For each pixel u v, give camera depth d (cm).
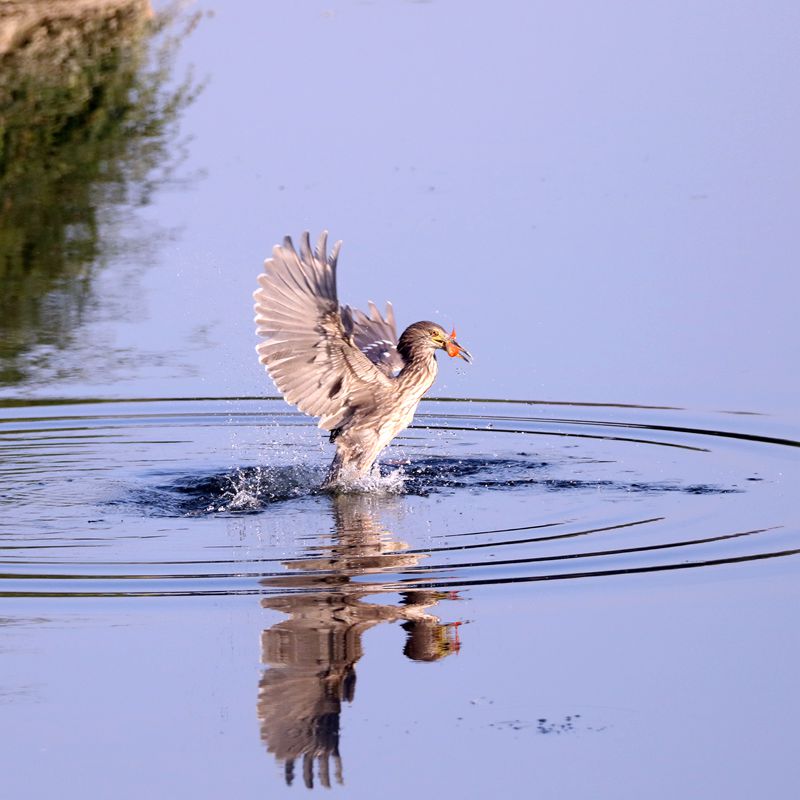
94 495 1331
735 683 893
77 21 2936
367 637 954
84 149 2467
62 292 1956
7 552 1136
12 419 1605
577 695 881
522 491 1328
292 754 817
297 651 935
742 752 817
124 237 2098
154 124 2558
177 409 1656
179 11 3152
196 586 1045
